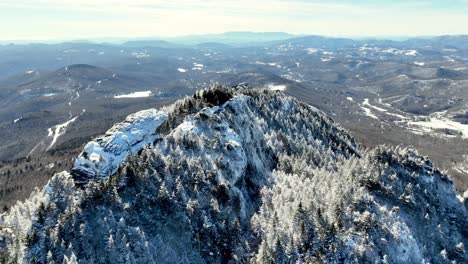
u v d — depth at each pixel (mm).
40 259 60500
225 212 81500
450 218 96250
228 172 92188
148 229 70812
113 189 72812
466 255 87875
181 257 69688
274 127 144250
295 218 77875
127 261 62469
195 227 75000
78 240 63469
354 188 86188
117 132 92062
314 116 182375
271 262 71500
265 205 88688
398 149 110562
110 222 67188
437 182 103188
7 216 74750
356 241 72812
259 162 112312
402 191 94125
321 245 72625
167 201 75688
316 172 109375
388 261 71250
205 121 106562
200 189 82312
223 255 75000
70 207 68062
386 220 79062
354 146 183750
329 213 78500
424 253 82875
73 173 82750
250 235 79938
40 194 79688
